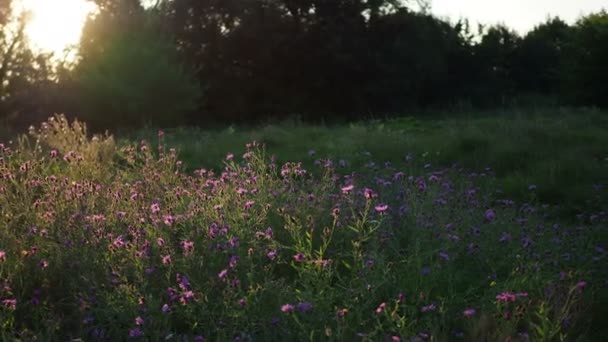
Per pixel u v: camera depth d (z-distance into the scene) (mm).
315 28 33625
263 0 33656
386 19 35000
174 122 23812
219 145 13508
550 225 6785
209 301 4262
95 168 8117
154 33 25062
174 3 33625
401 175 6695
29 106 23141
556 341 4090
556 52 48156
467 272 5223
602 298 4887
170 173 7559
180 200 6344
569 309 4301
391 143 13086
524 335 3834
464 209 6457
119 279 4398
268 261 5133
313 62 33781
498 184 9844
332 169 7074
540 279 4742
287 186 6469
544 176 10102
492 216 5867
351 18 34094
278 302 4219
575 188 9406
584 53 32594
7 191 5750
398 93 35844
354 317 4203
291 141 14000
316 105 34750
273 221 5703
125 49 23297
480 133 13680
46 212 5387
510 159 11625
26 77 24250
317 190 6340
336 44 33125
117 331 3992
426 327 4160
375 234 5199
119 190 6309
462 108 36125
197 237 5043
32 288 4664
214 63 33562
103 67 23484
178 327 4309
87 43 24250
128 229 5242
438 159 12039
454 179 9539
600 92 32344
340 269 5230
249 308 4133
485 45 43188
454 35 41281
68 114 23016
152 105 23125
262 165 6973
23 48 24188
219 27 33625
